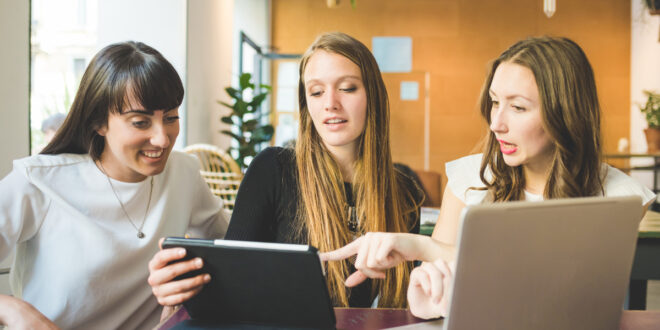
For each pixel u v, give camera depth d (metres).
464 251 0.59
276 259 0.75
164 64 1.08
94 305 1.15
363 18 7.69
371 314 0.88
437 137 7.69
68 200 1.13
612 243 0.67
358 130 1.18
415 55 7.67
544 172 1.20
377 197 1.21
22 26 2.04
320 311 0.78
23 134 2.05
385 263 0.90
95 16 2.99
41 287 1.14
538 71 1.06
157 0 4.05
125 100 1.04
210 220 1.45
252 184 1.26
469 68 7.63
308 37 7.72
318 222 1.20
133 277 1.20
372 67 1.20
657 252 1.76
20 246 1.18
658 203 3.40
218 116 5.11
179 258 0.79
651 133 5.54
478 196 1.27
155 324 1.25
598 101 1.14
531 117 1.07
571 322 0.68
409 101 7.69
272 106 7.59
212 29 4.84
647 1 5.96
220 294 0.80
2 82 1.94
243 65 6.39
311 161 1.23
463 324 0.62
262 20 7.43
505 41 7.59
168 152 1.14
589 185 1.15
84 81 1.09
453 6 7.62
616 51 7.44
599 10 7.45
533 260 0.62
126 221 1.20
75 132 1.14
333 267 1.17
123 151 1.09
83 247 1.13
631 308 2.00
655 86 6.45
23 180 1.10
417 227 1.37
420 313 0.86
